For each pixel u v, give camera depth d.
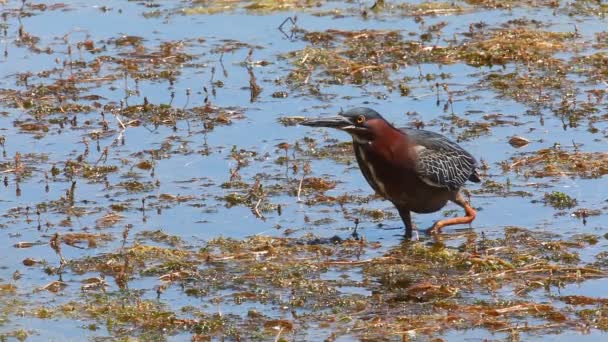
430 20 24.31
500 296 12.65
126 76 21.31
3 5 25.92
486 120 18.83
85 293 13.02
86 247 14.36
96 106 19.89
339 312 12.32
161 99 20.23
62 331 12.09
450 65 21.67
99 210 15.61
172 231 14.88
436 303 12.40
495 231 14.70
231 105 19.81
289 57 22.22
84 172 16.95
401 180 14.42
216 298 12.77
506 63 21.70
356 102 19.84
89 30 24.11
